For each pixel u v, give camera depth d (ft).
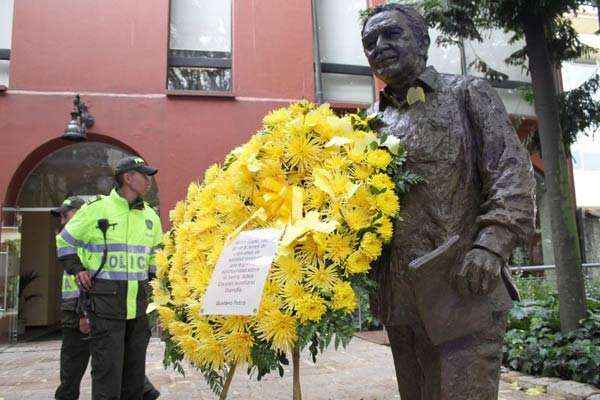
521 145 5.61
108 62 28.43
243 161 5.78
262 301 4.83
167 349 6.31
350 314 5.08
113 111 28.07
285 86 30.42
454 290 5.27
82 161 30.19
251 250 5.19
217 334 5.18
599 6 16.75
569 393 12.62
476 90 5.82
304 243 5.10
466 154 5.70
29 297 34.65
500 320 5.68
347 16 34.17
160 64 28.94
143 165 12.04
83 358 12.65
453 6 16.26
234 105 29.50
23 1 27.99
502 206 5.19
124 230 11.37
